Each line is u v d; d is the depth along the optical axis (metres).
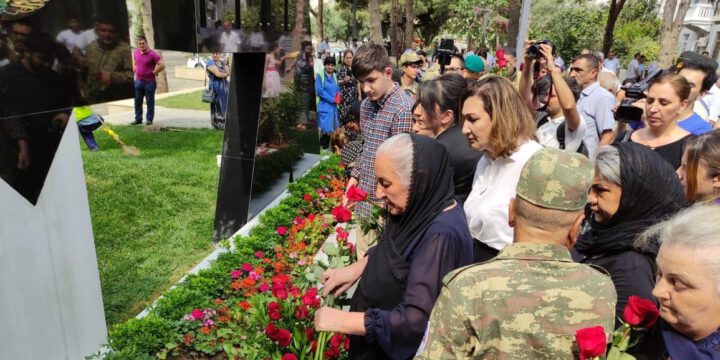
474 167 2.87
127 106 13.40
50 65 2.36
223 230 5.29
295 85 6.73
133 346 3.04
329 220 5.34
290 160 6.73
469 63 5.08
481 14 19.50
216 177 7.15
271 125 5.93
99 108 13.16
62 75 2.43
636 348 1.49
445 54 5.62
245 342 3.08
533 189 1.37
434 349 1.37
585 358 1.16
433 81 2.99
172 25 3.51
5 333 2.34
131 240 5.09
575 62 4.30
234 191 5.39
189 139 9.57
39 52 2.29
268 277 4.18
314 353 2.22
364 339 1.88
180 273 4.47
